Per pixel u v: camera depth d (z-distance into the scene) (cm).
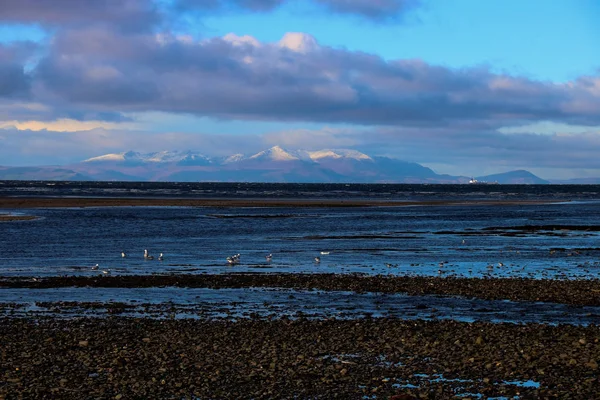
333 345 2339
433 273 4394
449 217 10306
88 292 3569
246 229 7794
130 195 18138
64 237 6619
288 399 1789
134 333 2539
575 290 3603
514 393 1822
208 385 1902
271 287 3744
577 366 2058
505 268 4650
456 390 1850
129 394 1830
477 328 2617
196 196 18050
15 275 4172
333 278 4059
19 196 16200
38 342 2397
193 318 2872
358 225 8550
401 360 2150
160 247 5888
